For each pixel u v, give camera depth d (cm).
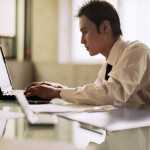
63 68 354
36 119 70
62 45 360
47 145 55
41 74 376
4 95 132
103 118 79
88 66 331
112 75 118
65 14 358
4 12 350
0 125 68
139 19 299
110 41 136
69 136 59
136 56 121
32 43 375
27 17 372
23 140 57
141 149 87
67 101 120
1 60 156
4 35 352
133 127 70
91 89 114
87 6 136
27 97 123
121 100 114
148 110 97
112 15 135
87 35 135
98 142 66
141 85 127
